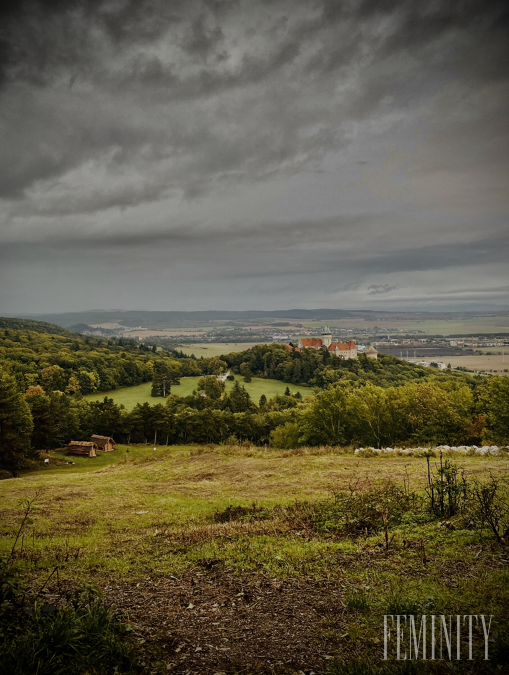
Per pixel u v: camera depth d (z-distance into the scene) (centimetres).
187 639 546
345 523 1050
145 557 910
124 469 2561
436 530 949
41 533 1177
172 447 6875
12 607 578
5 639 475
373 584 691
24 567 831
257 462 2309
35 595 664
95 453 6150
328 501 1277
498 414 3728
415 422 4141
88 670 449
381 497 1186
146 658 495
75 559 902
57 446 7019
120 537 1108
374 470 1853
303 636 547
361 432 4419
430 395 4225
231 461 2406
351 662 463
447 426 4112
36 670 421
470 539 848
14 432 5166
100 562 879
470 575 690
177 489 1808
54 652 462
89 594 611
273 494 1577
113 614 595
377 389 4694
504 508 1015
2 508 1508
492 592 606
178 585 743
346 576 733
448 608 578
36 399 6488
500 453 2098
